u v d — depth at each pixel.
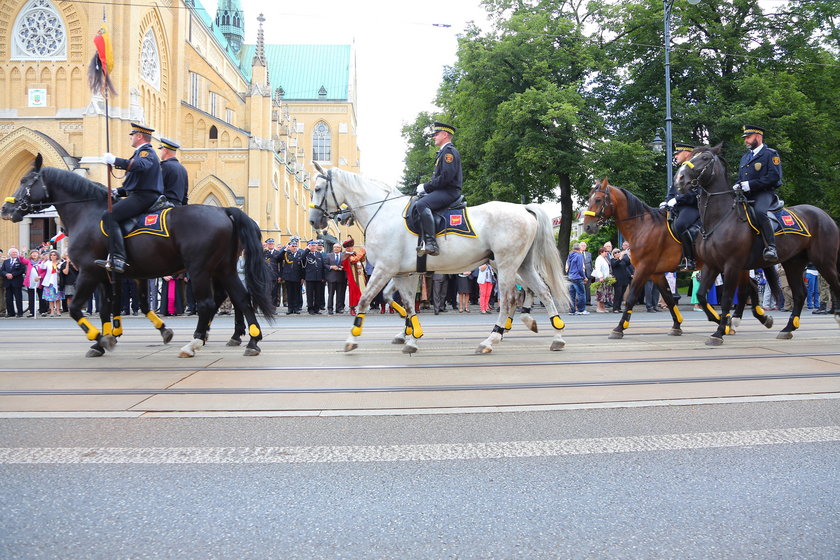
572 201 34.38
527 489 3.93
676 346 10.09
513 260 9.38
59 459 4.50
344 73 103.94
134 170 8.98
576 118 27.64
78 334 13.24
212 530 3.36
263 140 54.53
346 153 101.19
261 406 6.06
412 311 10.04
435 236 9.30
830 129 30.33
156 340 11.73
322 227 10.26
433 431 5.21
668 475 4.16
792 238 10.41
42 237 42.66
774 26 31.55
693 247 11.67
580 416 5.65
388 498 3.80
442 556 3.08
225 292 10.72
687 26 30.69
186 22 57.97
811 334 11.66
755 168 10.16
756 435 5.01
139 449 4.73
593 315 19.34
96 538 3.27
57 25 44.44
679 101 30.48
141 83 46.41
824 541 3.22
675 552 3.11
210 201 53.12
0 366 8.39
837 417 5.54
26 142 42.28
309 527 3.40
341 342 11.12
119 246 8.91
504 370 7.88
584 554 3.09
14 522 3.46
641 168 28.66
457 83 37.31
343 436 5.07
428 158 42.34
